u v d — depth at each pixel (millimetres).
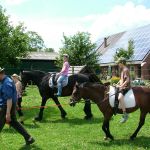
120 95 10062
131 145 9641
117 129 11961
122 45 57156
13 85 8656
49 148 9383
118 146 9539
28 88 32219
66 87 14016
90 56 39344
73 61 39062
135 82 32000
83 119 14336
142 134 11117
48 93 14375
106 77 46656
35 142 10055
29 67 46469
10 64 21547
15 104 8828
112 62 51438
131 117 14625
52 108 17516
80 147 9453
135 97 10156
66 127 12539
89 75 14211
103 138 10547
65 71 14000
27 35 21594
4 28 20391
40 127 12562
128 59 45250
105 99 10234
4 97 8531
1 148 9477
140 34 55094
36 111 16828
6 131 11672
